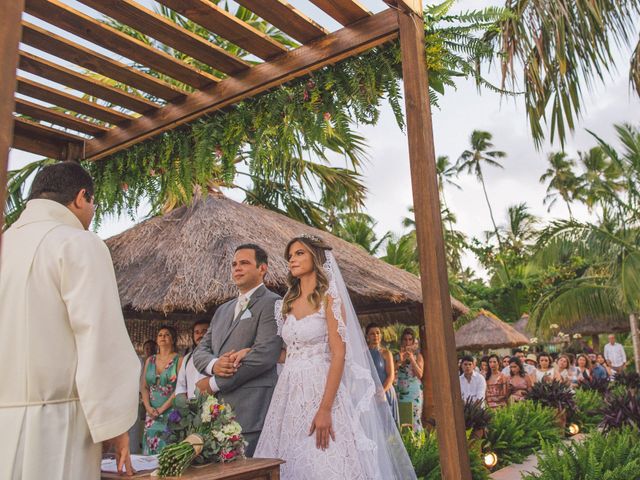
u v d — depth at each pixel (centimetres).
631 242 1403
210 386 336
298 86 348
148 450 527
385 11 311
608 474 440
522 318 2420
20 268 199
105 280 202
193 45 328
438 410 267
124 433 205
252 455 324
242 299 365
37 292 196
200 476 208
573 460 479
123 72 350
